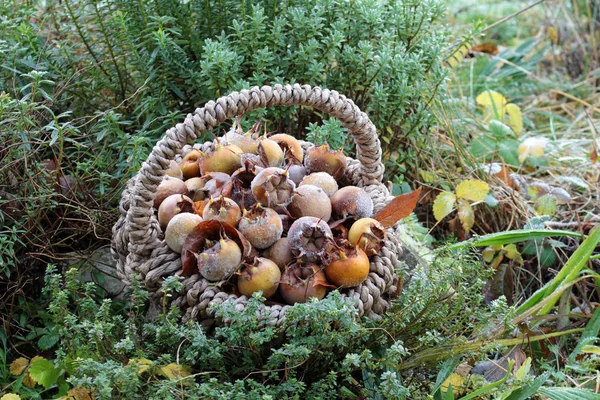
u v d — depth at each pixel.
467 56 2.18
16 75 1.29
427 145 1.51
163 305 1.01
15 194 1.22
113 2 1.35
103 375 0.94
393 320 1.05
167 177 1.12
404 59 1.38
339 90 1.39
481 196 1.38
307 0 1.36
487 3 2.58
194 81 1.35
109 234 1.26
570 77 2.21
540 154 1.54
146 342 1.06
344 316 0.98
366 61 1.36
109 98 1.41
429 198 1.50
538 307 1.17
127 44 1.34
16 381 1.09
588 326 1.20
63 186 1.25
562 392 1.05
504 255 1.40
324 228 1.04
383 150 1.45
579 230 1.41
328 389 1.04
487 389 1.04
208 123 1.05
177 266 1.05
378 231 1.07
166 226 1.09
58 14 1.43
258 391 0.99
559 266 1.40
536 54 2.18
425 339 1.03
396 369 1.04
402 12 1.43
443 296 1.08
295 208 1.08
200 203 1.09
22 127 1.17
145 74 1.33
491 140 1.60
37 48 1.33
